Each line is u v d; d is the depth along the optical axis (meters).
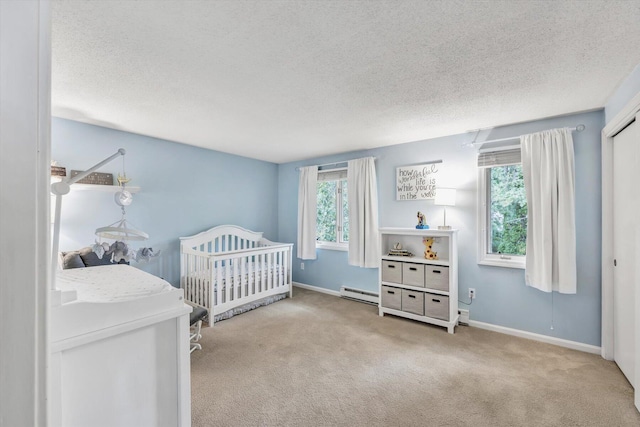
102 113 2.68
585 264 2.60
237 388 2.03
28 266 0.55
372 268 4.07
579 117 2.63
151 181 3.52
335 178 4.48
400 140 3.64
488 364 2.36
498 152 3.08
